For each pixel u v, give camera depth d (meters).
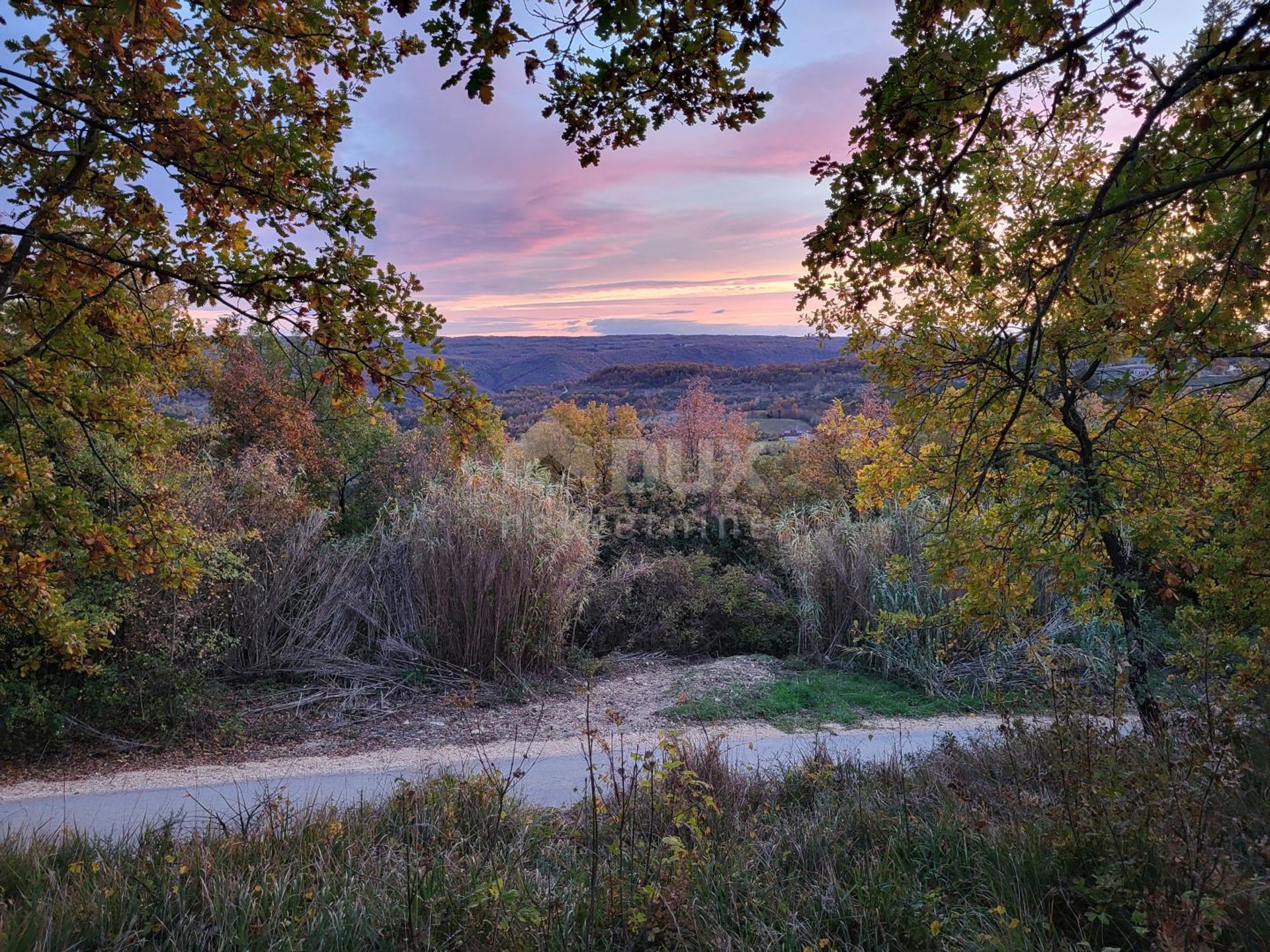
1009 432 5.77
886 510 11.86
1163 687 7.04
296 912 3.32
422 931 3.09
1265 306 3.31
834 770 5.70
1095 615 6.45
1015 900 3.10
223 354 14.22
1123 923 2.81
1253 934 2.53
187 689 8.20
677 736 5.47
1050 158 4.73
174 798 6.31
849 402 16.19
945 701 9.16
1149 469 5.32
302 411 14.74
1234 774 3.38
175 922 3.31
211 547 7.75
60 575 4.98
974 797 4.46
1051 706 7.06
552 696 9.79
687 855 3.61
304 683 9.58
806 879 3.61
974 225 4.26
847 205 2.75
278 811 4.77
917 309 5.53
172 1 3.73
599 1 2.20
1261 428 4.71
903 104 2.58
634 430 22.41
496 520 10.71
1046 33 2.38
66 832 4.55
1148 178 2.87
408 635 10.33
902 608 10.09
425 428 16.03
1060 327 4.94
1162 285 4.36
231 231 4.29
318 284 3.98
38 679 7.90
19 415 4.98
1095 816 3.35
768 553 13.49
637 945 3.09
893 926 3.11
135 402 5.16
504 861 3.97
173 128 3.83
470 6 2.30
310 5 3.96
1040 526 5.47
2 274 4.18
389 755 7.59
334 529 13.82
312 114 4.11
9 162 4.18
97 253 4.00
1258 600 4.88
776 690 9.62
